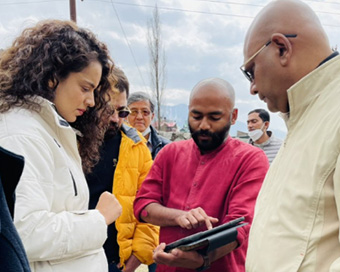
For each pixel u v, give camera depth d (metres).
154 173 1.75
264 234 0.98
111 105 1.74
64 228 1.00
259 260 0.96
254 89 1.16
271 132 4.34
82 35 1.27
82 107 1.24
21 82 1.10
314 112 0.98
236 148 1.59
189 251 1.29
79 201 1.17
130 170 1.98
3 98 1.08
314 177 0.87
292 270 0.86
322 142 0.88
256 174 1.47
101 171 1.91
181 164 1.67
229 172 1.52
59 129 1.16
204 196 1.53
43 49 1.14
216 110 1.51
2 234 0.67
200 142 1.57
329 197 0.84
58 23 1.23
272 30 1.04
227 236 1.24
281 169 1.03
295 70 1.02
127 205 1.91
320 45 1.01
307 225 0.86
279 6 1.05
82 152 1.62
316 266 0.83
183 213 1.49
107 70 1.52
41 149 1.02
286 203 0.93
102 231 1.11
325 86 0.98
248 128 4.38
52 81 1.15
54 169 1.09
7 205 0.71
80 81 1.19
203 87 1.54
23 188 0.93
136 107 3.10
